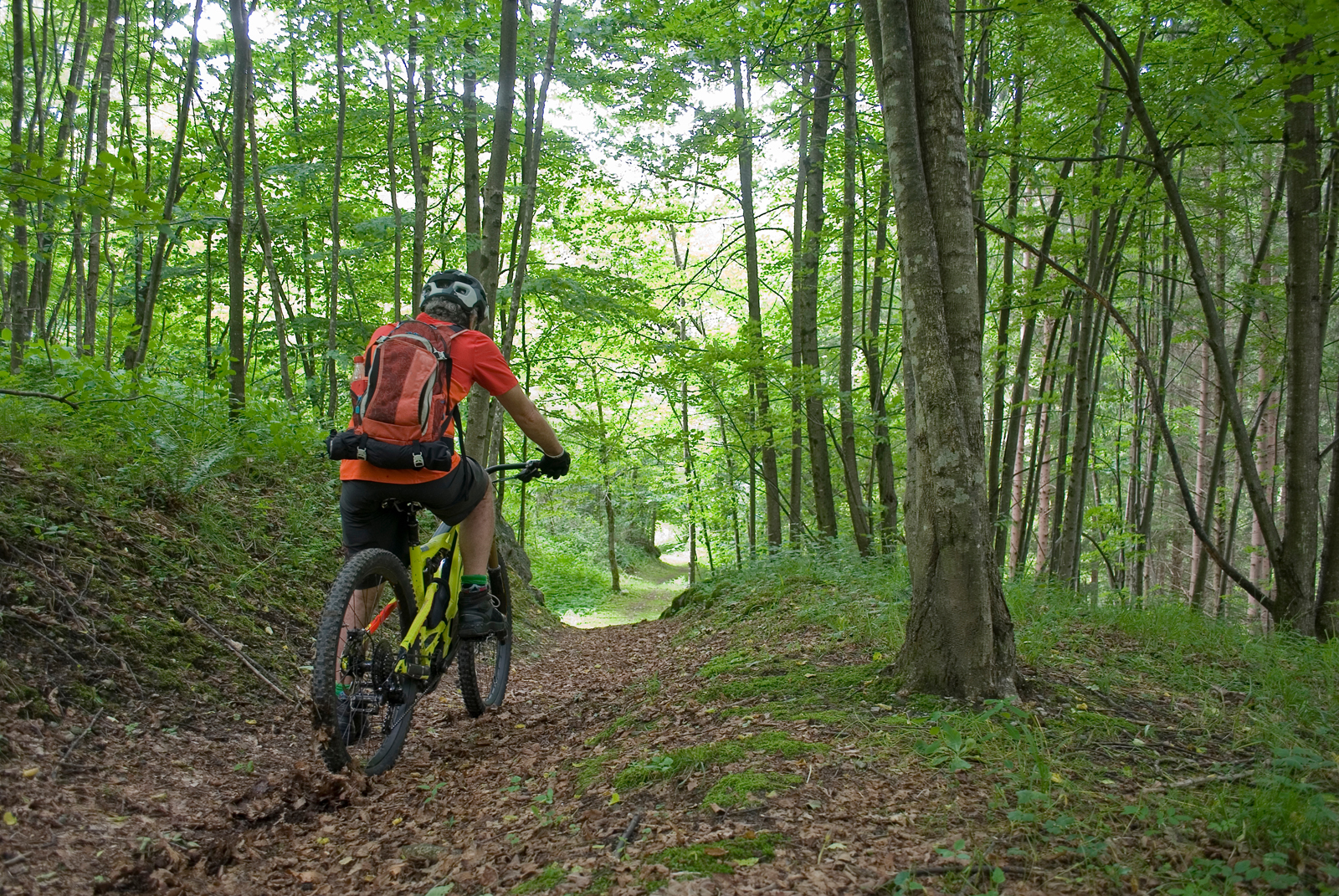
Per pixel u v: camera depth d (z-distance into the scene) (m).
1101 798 2.44
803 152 11.16
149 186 8.38
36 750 2.79
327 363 11.52
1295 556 6.14
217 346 11.00
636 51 10.06
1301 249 6.18
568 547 28.83
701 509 19.39
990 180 10.05
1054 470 16.56
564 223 15.20
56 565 3.81
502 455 16.58
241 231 7.11
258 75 11.02
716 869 2.03
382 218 10.57
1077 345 10.31
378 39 8.62
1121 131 8.05
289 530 6.16
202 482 5.50
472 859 2.37
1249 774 2.64
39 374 5.90
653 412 23.39
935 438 3.42
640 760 2.99
